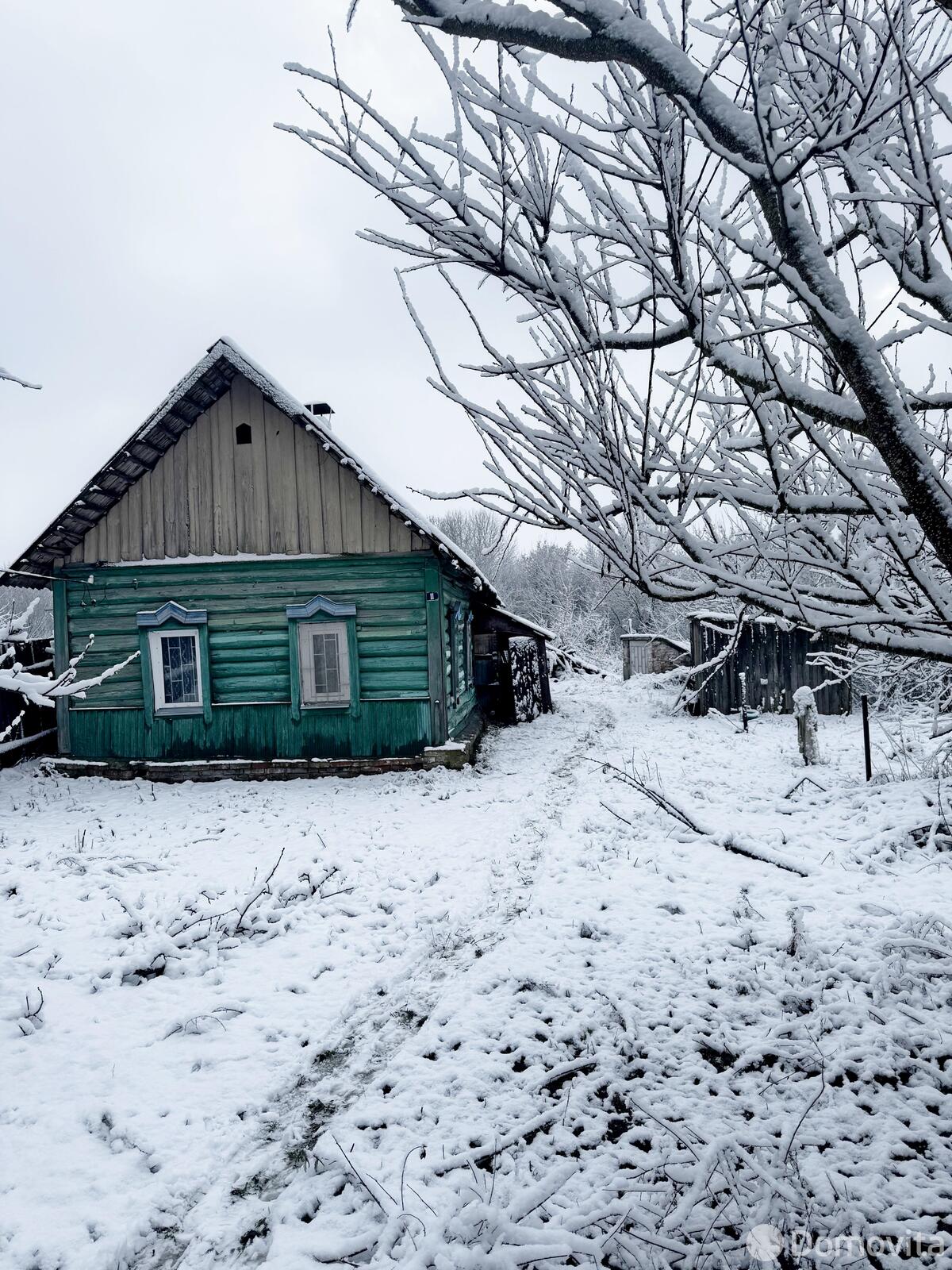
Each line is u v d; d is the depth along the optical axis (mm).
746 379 2285
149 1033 4562
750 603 2482
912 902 5719
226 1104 3896
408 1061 4164
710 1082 3840
